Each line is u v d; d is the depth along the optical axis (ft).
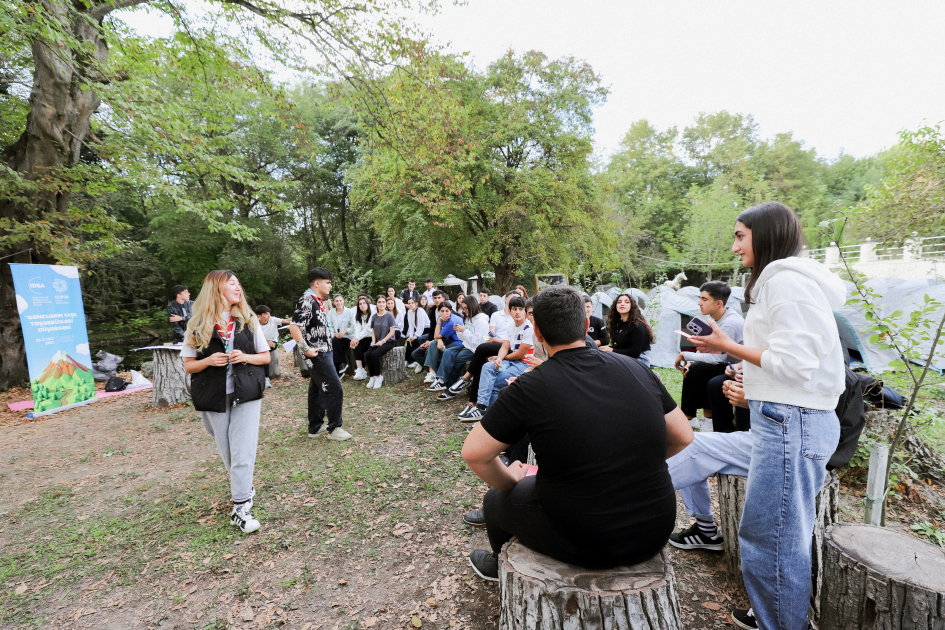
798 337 4.54
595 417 4.45
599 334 18.70
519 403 4.70
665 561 5.03
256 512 10.52
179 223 69.36
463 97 54.44
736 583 7.23
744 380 5.33
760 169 114.73
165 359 20.61
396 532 9.41
